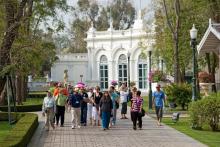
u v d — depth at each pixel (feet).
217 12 142.82
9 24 75.66
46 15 82.69
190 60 151.94
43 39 116.26
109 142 58.54
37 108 129.08
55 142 59.21
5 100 126.82
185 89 118.83
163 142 58.08
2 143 46.78
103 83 246.68
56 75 255.50
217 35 91.66
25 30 91.91
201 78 122.01
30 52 97.71
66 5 84.28
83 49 329.31
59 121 89.20
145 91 230.89
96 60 249.34
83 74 253.65
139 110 74.69
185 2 145.07
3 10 77.97
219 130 72.54
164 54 156.56
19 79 139.33
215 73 167.73
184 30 147.23
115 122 86.53
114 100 83.20
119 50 241.55
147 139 61.46
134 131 72.33
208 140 60.03
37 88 271.08
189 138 62.34
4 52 74.69
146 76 231.09
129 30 236.84
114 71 243.40
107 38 244.22
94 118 83.66
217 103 72.38
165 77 164.96
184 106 120.78
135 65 234.38
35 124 74.28
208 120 72.95
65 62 254.27
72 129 76.38
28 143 57.77
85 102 82.12
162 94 82.48
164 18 153.48
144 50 205.67
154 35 171.83
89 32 251.80
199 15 146.92
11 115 90.27
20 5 75.36
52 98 74.84
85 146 54.90
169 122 87.71
